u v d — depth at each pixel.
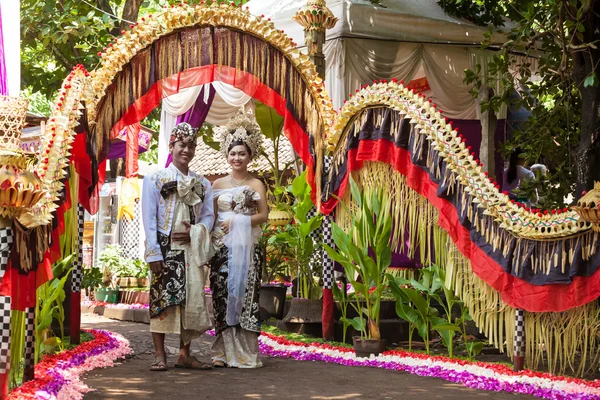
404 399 4.61
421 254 6.10
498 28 10.00
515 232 5.24
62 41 12.77
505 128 10.61
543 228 5.06
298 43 9.61
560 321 5.09
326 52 9.05
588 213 4.58
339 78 8.94
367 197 6.55
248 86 7.02
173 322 5.68
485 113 9.70
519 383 4.92
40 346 5.38
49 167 4.23
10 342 3.70
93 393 4.61
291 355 6.61
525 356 5.33
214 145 11.71
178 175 5.87
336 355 6.35
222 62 6.94
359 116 6.61
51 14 13.16
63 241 5.69
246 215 6.08
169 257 5.73
